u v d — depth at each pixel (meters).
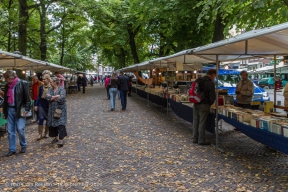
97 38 30.06
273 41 5.07
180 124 9.45
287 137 4.25
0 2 19.56
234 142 6.96
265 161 5.39
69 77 38.81
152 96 15.19
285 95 6.70
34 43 24.70
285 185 4.19
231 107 6.99
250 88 7.77
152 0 14.63
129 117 11.03
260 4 6.98
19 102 5.93
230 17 12.31
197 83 6.60
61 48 33.56
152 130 8.46
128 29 27.33
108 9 23.98
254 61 43.09
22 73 15.22
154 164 5.29
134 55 28.61
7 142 7.15
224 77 14.50
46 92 7.33
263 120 5.07
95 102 17.05
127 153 6.04
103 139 7.35
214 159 5.55
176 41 17.67
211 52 6.44
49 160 5.59
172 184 4.33
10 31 18.28
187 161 5.44
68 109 13.70
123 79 13.04
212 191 4.04
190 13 14.07
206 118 6.65
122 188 4.21
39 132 7.39
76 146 6.66
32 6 17.84
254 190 4.04
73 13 22.00
